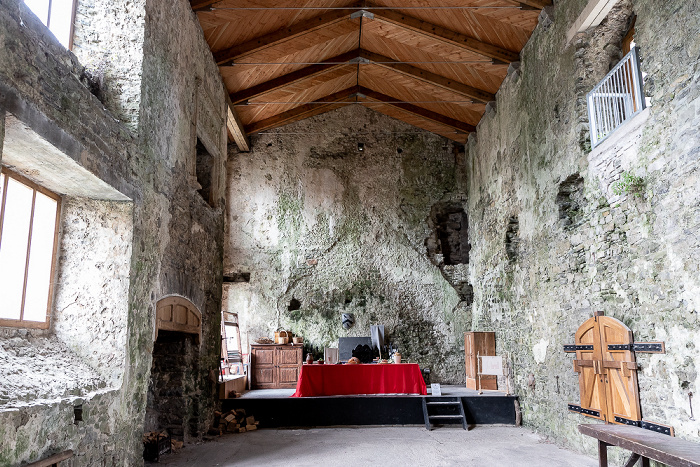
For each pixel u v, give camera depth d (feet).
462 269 40.55
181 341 23.09
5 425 10.33
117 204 16.60
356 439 24.04
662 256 15.51
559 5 23.09
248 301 39.34
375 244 40.52
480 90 33.68
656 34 15.85
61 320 15.96
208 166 28.27
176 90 21.22
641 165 16.60
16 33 11.12
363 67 36.19
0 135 10.41
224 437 24.59
